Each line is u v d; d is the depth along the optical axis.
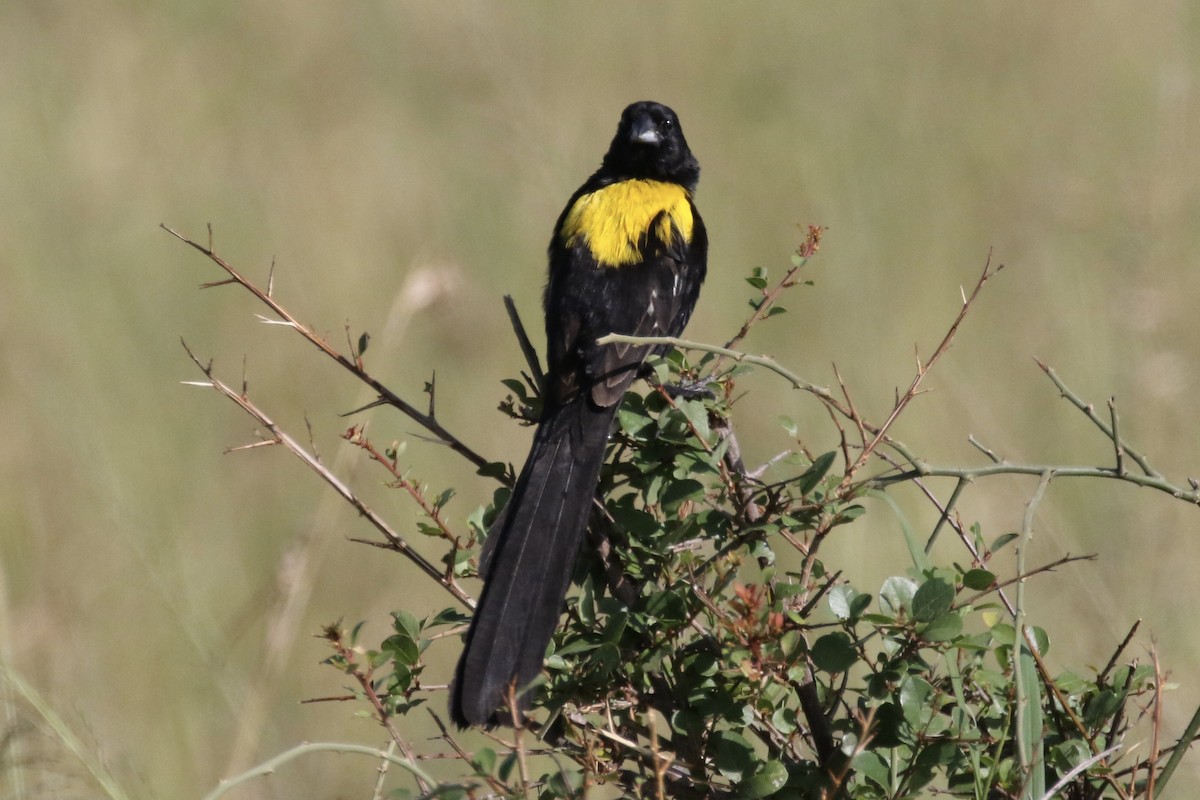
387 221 18.05
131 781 7.70
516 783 5.43
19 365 14.34
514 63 20.12
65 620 10.48
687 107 19.66
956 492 6.16
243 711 9.27
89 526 11.73
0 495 12.04
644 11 21.89
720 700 5.91
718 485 6.14
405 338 15.52
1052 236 16.06
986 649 5.58
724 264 16.47
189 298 16.58
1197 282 14.69
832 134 18.62
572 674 6.14
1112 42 20.72
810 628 5.72
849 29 21.09
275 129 20.45
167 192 18.91
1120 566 11.04
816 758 5.98
